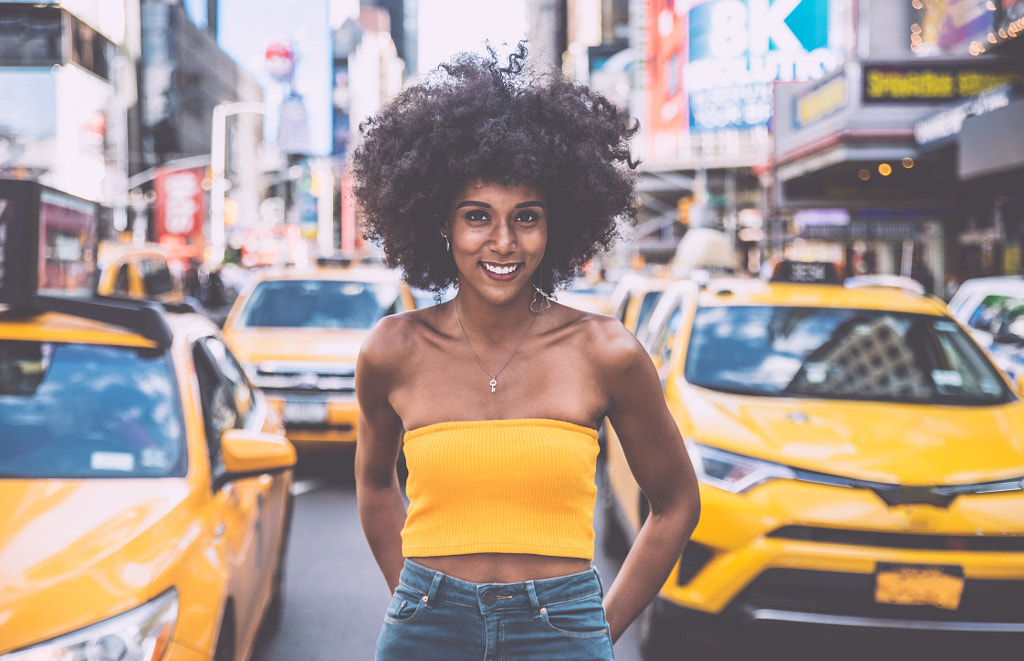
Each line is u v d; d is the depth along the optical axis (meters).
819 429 4.57
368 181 2.22
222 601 3.08
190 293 30.91
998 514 4.08
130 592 2.69
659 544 2.06
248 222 101.00
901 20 23.27
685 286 6.54
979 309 9.21
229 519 3.52
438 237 2.22
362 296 9.84
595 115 2.17
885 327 5.60
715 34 82.69
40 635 2.49
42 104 56.00
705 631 4.21
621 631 2.02
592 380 1.94
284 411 8.27
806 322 5.67
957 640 3.98
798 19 80.50
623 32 139.50
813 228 25.77
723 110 82.12
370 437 2.13
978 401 5.17
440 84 2.14
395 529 2.17
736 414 4.73
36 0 55.16
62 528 2.91
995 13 18.52
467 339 1.98
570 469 1.88
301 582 5.60
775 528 4.09
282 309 9.64
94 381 3.68
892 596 3.99
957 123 16.94
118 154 59.16
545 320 2.00
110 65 65.38
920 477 4.14
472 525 1.88
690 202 54.56
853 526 4.05
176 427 3.59
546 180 1.99
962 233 23.14
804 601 4.04
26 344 3.78
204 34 91.12
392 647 1.92
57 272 4.38
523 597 1.86
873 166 21.97
